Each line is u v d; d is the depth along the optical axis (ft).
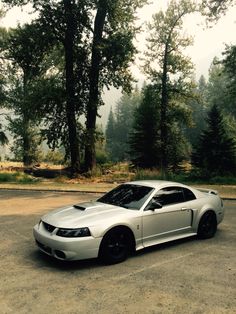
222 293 16.75
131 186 25.99
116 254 21.36
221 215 28.60
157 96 132.26
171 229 24.44
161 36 127.03
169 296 16.44
